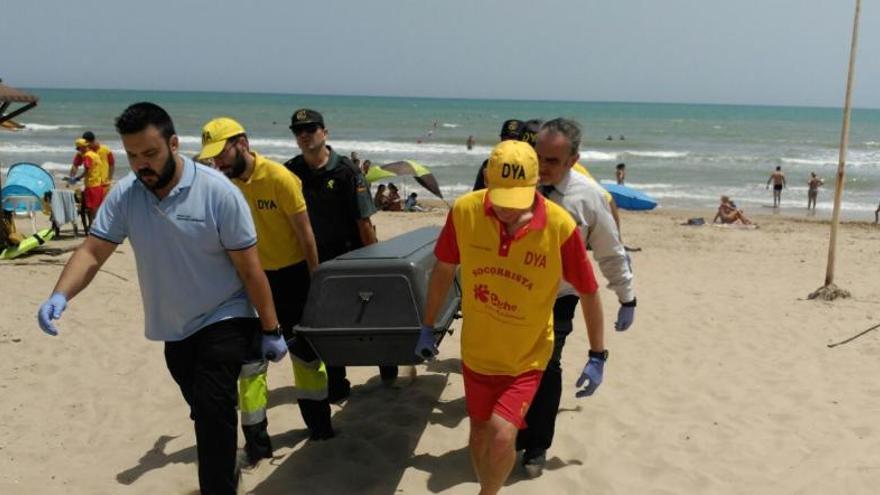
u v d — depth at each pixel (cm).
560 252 336
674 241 1686
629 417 533
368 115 10281
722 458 464
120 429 510
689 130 8688
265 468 442
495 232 330
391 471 439
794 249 1567
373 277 398
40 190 1259
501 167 320
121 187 353
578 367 654
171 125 337
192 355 365
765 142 6781
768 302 955
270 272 462
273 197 448
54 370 625
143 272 357
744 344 737
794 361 677
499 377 348
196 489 424
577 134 395
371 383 595
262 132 6612
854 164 4588
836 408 553
